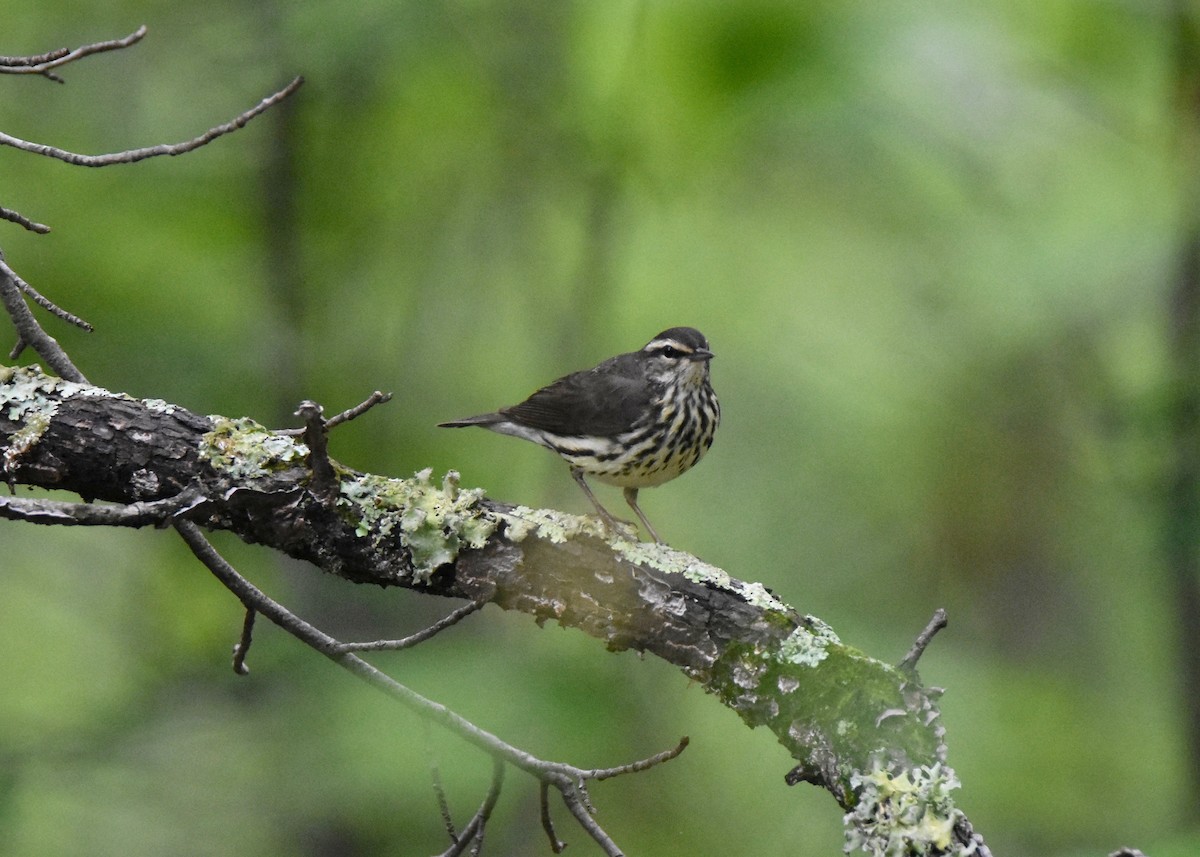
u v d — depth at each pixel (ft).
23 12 43.88
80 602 51.78
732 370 56.65
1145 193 49.57
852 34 41.27
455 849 21.71
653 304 54.75
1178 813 48.65
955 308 52.95
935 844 18.62
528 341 49.55
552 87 46.75
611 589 21.22
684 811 49.14
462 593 21.59
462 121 47.16
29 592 53.98
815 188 52.54
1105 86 48.16
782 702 20.56
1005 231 51.60
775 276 55.21
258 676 40.47
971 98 45.88
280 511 21.45
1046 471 55.62
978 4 44.96
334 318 45.70
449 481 21.83
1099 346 51.90
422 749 33.06
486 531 21.39
